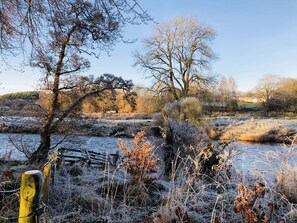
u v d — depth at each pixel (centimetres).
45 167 333
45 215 319
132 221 376
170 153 660
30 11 454
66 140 1022
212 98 3425
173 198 384
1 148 1226
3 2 466
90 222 365
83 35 758
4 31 503
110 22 488
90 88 1016
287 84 4575
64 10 468
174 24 3328
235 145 684
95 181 528
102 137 2455
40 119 980
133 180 494
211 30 3309
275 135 2395
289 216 373
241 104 5269
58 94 998
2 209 358
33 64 824
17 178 446
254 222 324
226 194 438
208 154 590
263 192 356
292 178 453
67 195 446
